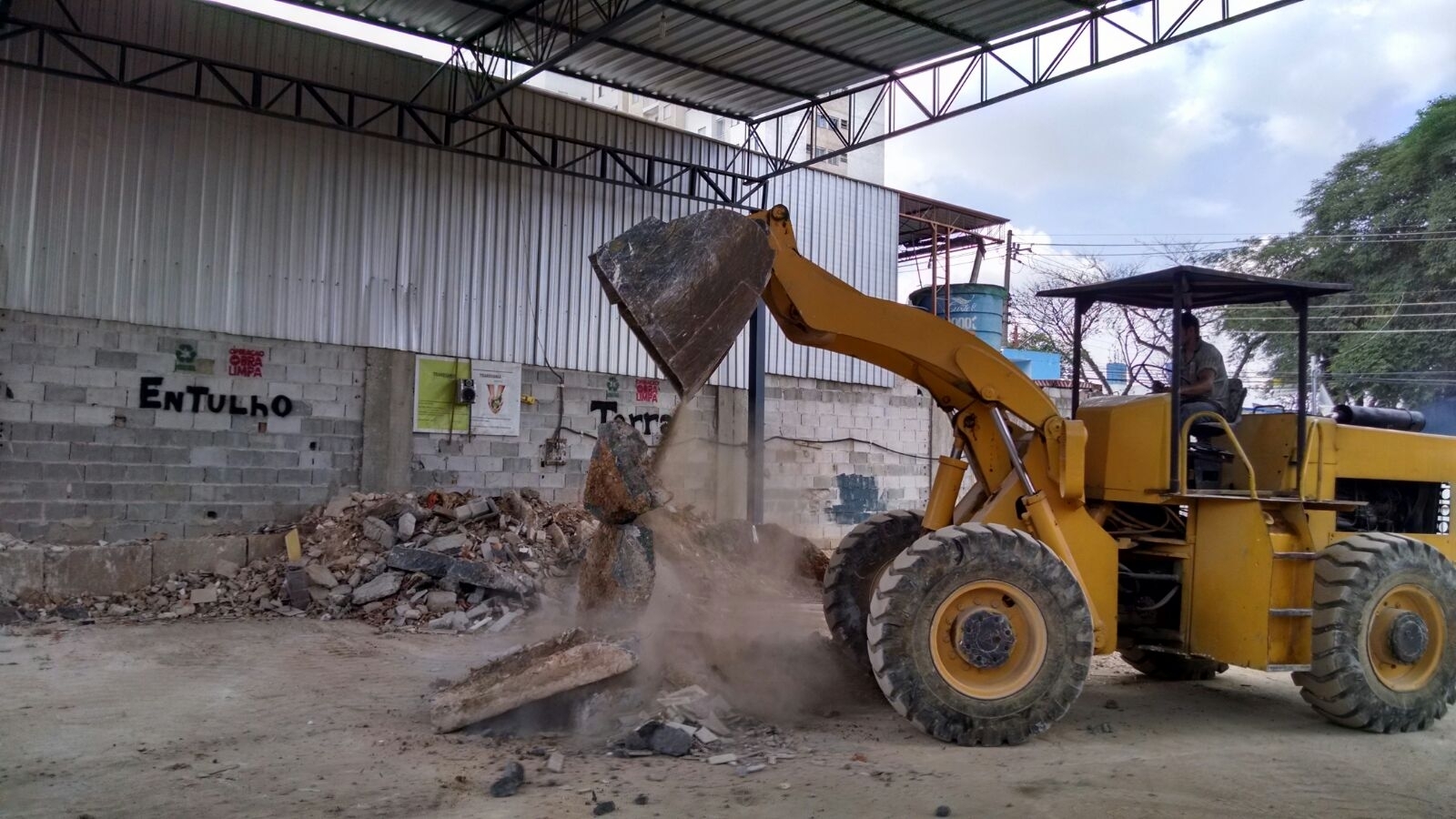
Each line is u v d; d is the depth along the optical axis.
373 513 12.19
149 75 11.02
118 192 11.72
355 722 6.46
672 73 14.34
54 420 11.34
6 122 11.14
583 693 6.23
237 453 12.38
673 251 6.31
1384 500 8.03
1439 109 23.78
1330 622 6.86
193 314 12.12
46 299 11.30
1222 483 7.51
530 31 12.88
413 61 13.65
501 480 14.34
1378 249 24.36
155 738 6.05
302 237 12.87
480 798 4.99
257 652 8.81
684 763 5.61
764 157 16.58
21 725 6.30
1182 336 7.40
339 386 13.09
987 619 6.19
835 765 5.64
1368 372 23.23
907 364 7.11
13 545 10.77
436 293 13.85
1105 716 7.23
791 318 6.90
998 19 12.37
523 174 14.61
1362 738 6.82
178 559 11.24
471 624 10.24
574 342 15.05
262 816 4.74
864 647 7.67
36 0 11.21
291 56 12.77
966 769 5.64
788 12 12.30
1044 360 24.84
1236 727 7.05
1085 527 6.85
